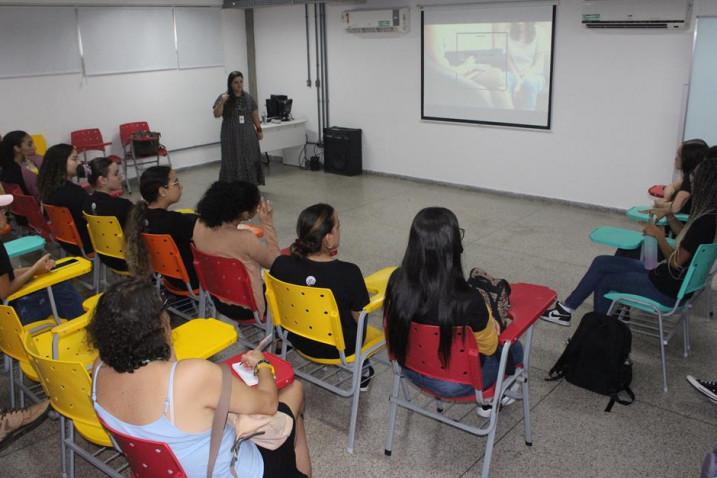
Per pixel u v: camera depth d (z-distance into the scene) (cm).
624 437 265
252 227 336
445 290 204
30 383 313
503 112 650
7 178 471
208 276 288
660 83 546
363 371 296
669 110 548
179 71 802
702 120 530
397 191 702
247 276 273
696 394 296
